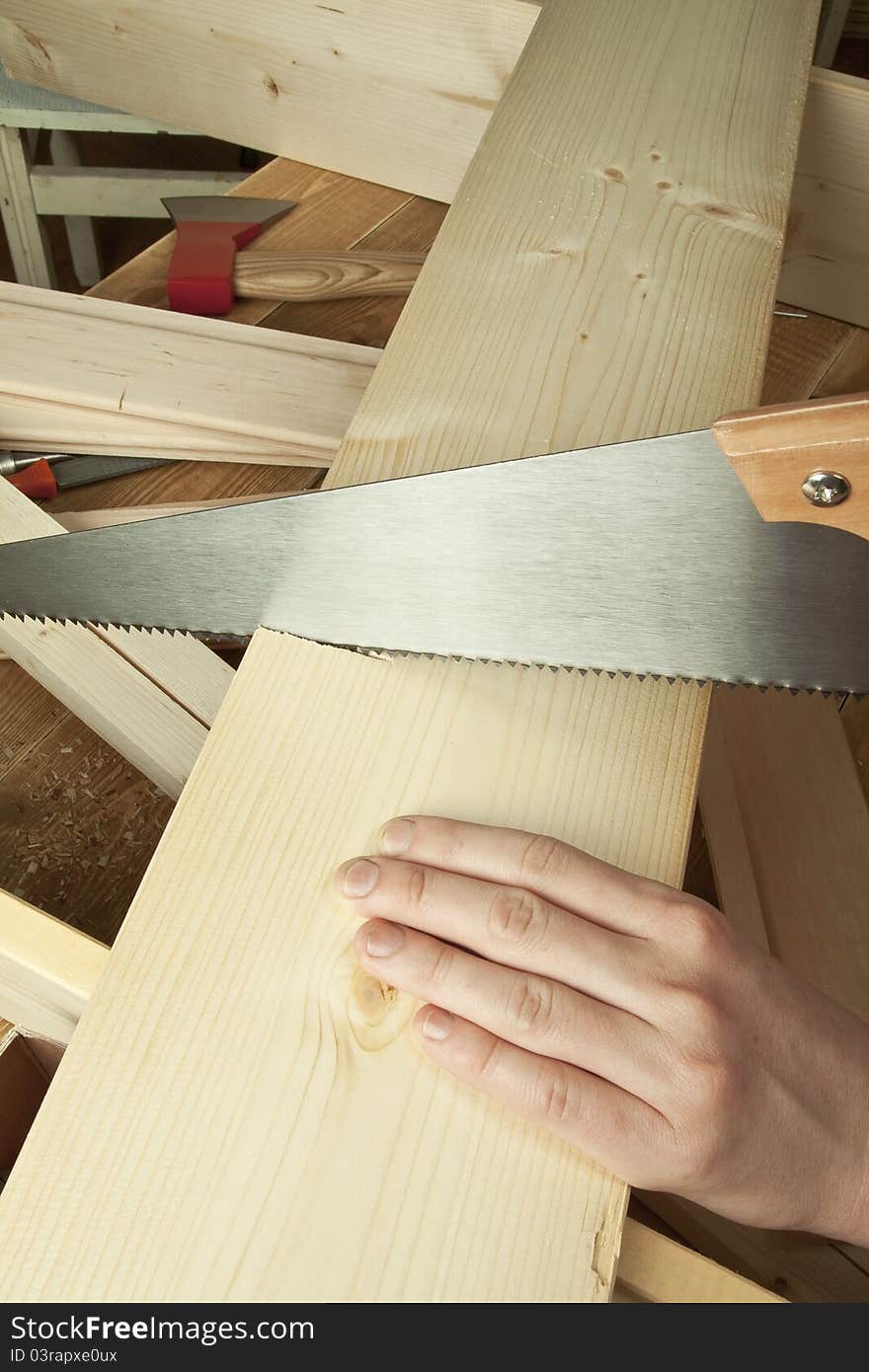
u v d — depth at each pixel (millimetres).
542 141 1079
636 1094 609
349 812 708
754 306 949
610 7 1240
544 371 895
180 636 1019
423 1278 565
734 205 1026
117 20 1534
